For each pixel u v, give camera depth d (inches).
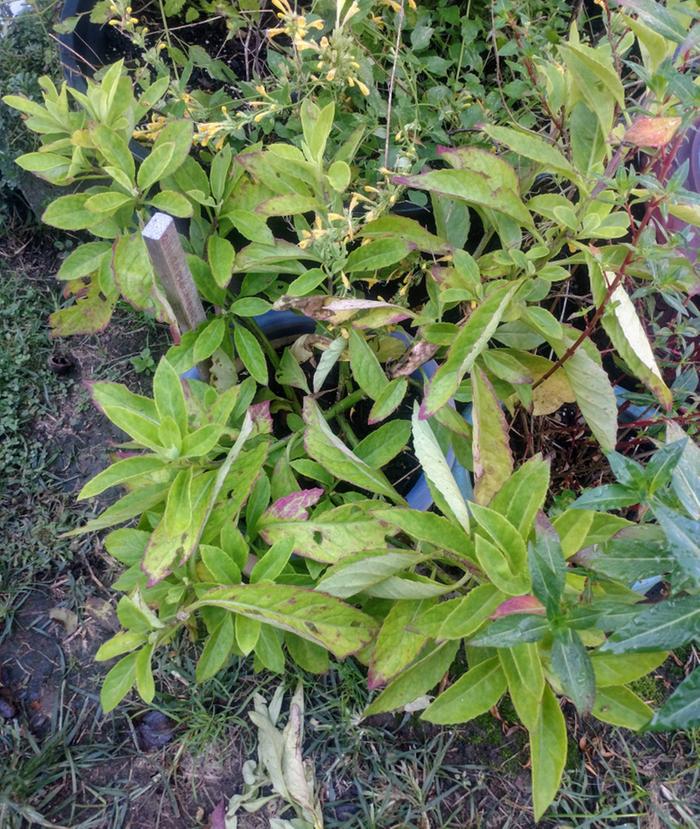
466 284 56.7
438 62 73.8
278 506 57.9
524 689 45.4
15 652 73.7
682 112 45.7
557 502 64.8
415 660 53.4
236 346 64.6
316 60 73.0
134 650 60.6
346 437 73.7
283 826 63.0
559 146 63.6
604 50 53.2
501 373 56.5
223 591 51.5
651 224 62.3
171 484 54.0
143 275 60.5
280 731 66.6
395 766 67.0
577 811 65.6
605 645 35.7
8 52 96.8
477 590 46.9
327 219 61.0
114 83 61.2
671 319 70.3
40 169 62.1
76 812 65.7
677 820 65.6
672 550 35.9
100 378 88.9
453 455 66.2
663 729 34.3
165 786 66.8
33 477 82.1
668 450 40.8
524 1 74.0
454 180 51.1
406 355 57.5
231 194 66.0
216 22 93.0
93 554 78.5
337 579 50.2
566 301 74.5
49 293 94.5
